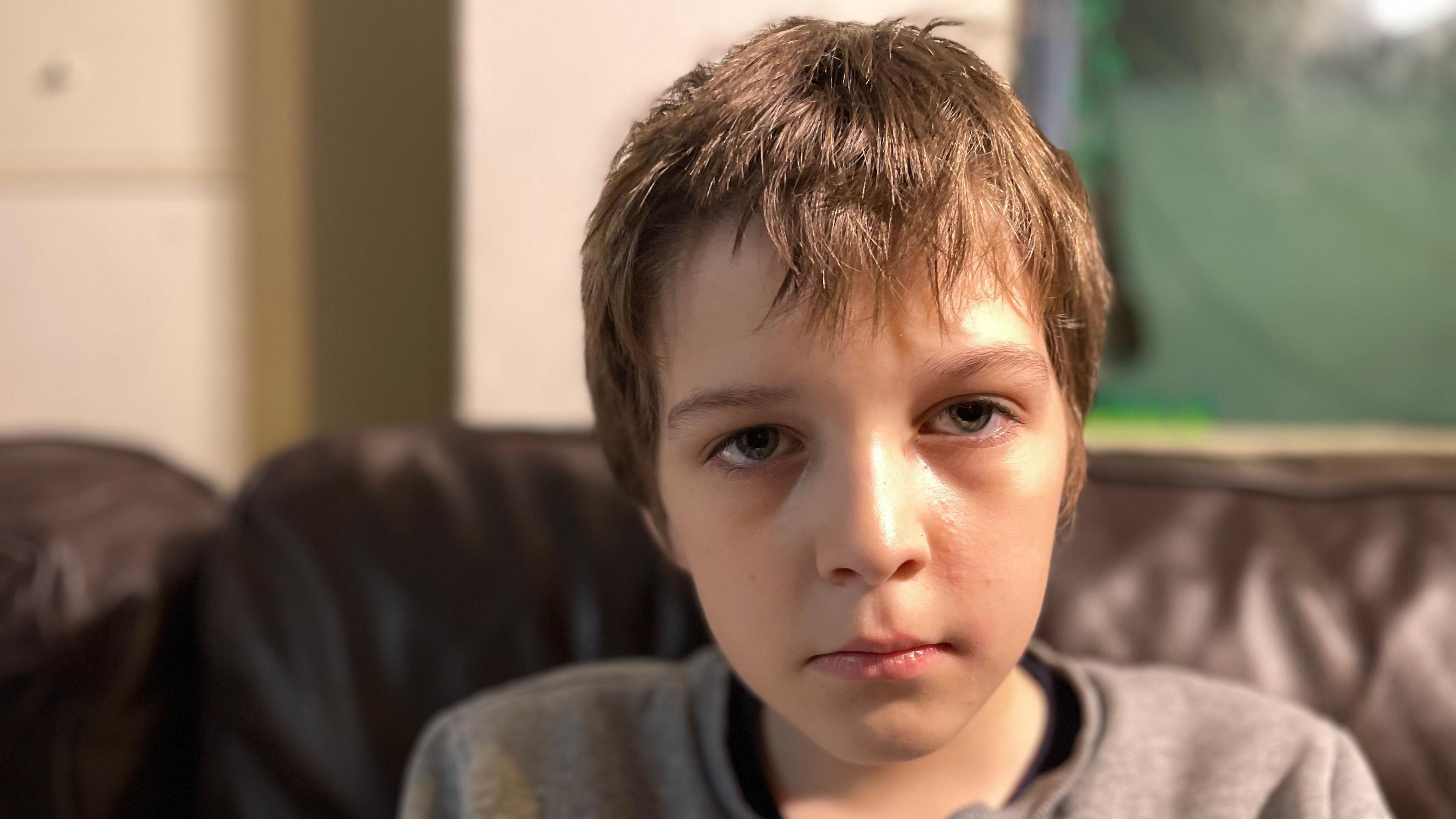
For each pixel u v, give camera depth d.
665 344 0.41
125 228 1.20
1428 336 1.05
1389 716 0.61
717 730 0.53
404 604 0.68
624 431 0.49
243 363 1.23
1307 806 0.48
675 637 0.68
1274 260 1.04
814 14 0.94
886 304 0.36
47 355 1.21
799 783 0.51
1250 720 0.54
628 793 0.53
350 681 0.67
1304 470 0.72
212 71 1.18
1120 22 1.00
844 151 0.38
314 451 0.73
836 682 0.38
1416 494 0.67
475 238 1.01
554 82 1.00
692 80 0.45
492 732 0.56
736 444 0.40
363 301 1.24
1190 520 0.67
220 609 0.69
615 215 0.43
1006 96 0.42
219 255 1.21
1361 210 1.04
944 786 0.49
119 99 1.18
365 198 1.23
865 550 0.36
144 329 1.21
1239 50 1.01
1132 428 1.06
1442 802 0.59
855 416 0.37
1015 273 0.39
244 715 0.67
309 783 0.66
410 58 1.21
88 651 0.67
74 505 0.72
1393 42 1.02
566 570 0.69
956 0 0.95
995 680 0.40
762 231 0.37
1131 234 1.03
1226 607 0.64
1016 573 0.39
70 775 0.67
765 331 0.37
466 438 0.75
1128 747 0.51
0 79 1.17
